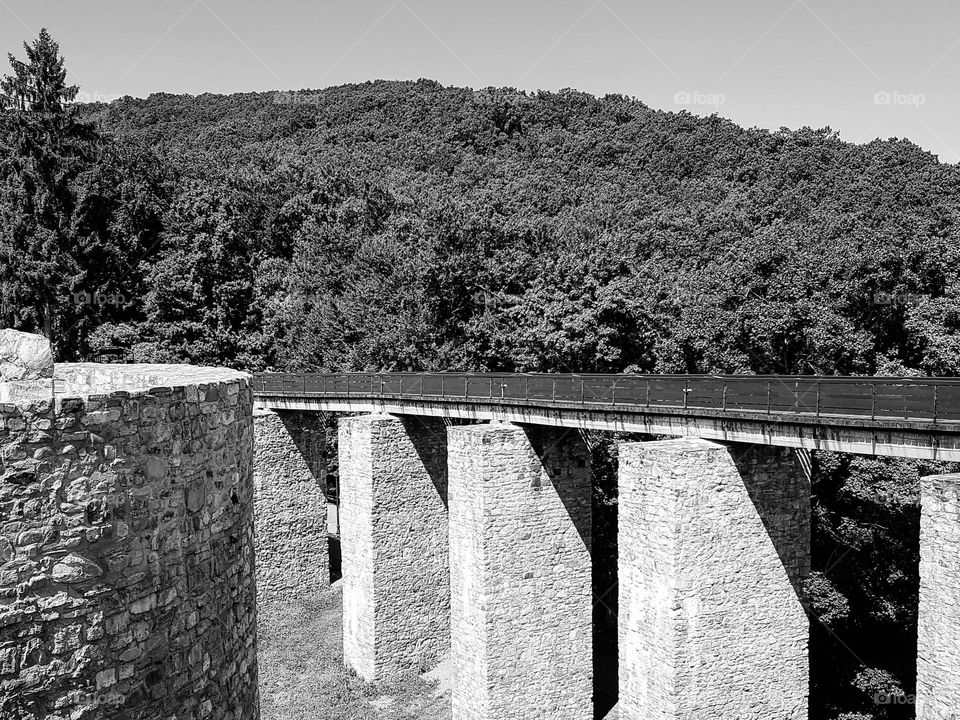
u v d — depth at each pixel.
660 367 30.23
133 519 5.69
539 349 30.84
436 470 24.95
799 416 15.27
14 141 39.72
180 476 6.18
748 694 17.16
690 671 16.61
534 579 20.55
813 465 24.19
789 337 27.72
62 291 39.31
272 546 28.83
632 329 30.98
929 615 12.99
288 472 29.16
